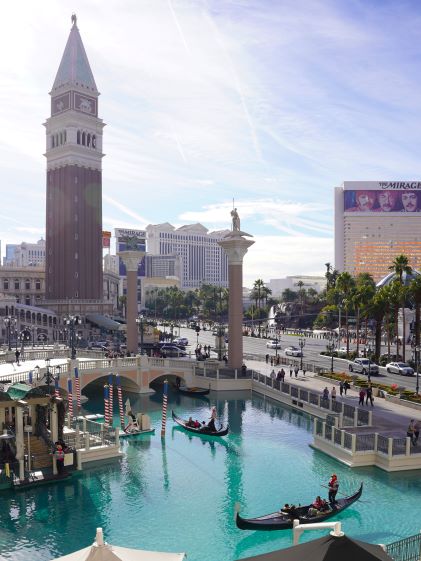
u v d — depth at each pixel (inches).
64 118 5757.9
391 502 1267.2
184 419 2142.0
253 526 1090.7
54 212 5910.4
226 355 3319.4
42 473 1425.9
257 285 7386.8
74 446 1592.0
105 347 3720.5
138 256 3356.3
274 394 2518.5
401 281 3398.1
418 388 2369.6
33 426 1498.5
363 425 1764.3
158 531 1144.8
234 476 1469.0
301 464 1560.0
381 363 3304.6
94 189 5885.8
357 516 1192.8
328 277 6850.4
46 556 1036.5
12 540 1099.9
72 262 5689.0
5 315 4901.6
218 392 2714.1
